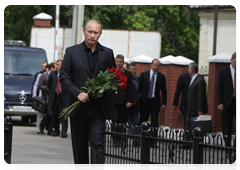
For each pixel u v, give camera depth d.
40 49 23.48
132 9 50.97
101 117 7.00
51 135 16.45
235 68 11.86
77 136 7.05
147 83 14.12
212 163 7.02
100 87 6.73
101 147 6.94
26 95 20.20
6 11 47.62
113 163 9.20
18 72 22.00
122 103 13.02
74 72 6.97
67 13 48.31
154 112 14.08
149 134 8.34
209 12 34.38
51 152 11.95
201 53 34.88
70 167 9.75
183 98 14.49
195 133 7.19
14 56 22.41
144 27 51.34
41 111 16.33
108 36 36.44
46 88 16.69
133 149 8.66
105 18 48.09
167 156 8.05
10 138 8.01
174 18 53.75
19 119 24.59
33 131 17.72
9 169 7.65
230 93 11.80
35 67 22.53
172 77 17.33
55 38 31.75
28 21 46.97
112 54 7.23
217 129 15.41
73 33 22.64
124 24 51.56
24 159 10.52
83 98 6.67
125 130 8.95
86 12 47.84
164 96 14.32
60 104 16.11
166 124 17.36
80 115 6.94
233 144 7.00
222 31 34.47
